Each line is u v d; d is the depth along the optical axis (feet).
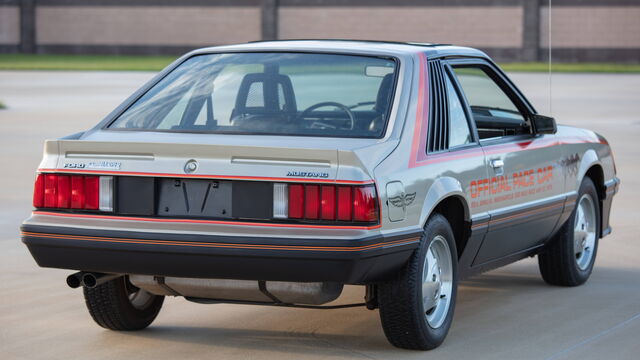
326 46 23.56
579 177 29.30
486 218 23.95
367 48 23.25
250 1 253.24
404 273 21.20
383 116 21.58
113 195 20.38
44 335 23.76
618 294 28.58
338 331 24.13
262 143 20.99
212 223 19.75
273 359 21.62
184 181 20.07
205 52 24.34
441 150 22.63
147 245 19.88
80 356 21.93
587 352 22.35
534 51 234.38
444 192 21.95
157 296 24.40
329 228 19.30
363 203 19.30
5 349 22.50
